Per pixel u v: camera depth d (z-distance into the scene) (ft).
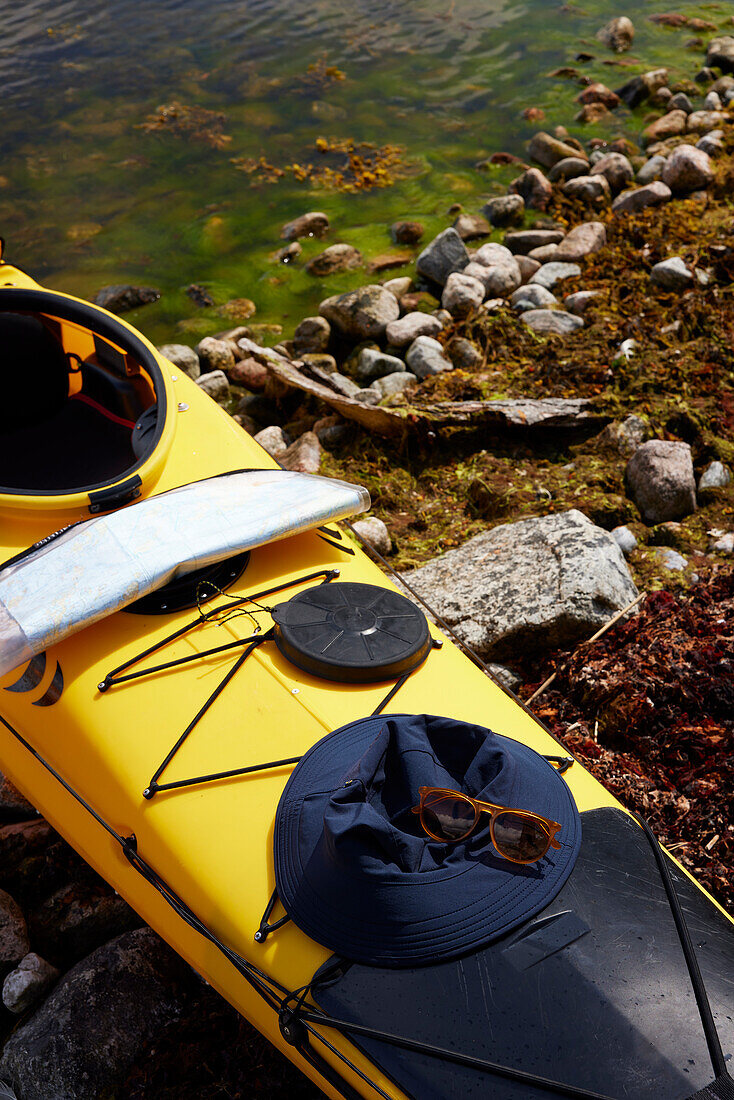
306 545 9.93
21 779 9.36
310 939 6.89
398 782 7.36
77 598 8.51
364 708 8.18
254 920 7.09
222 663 8.53
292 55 35.50
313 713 8.06
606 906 6.87
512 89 32.86
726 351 18.17
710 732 10.55
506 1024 6.22
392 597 9.14
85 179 28.04
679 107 30.78
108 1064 8.55
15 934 9.69
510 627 11.83
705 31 37.32
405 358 19.54
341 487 10.19
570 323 19.63
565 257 22.84
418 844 6.86
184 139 30.04
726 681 10.90
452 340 19.45
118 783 7.97
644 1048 6.09
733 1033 6.25
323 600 8.91
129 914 9.81
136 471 10.18
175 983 9.09
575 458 16.07
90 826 8.43
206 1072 8.42
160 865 7.64
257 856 7.34
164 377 11.60
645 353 18.08
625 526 14.42
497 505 15.07
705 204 24.81
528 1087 6.00
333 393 16.75
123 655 8.61
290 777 7.56
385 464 16.33
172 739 8.04
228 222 26.04
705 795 9.97
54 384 13.53
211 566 9.34
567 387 17.74
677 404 16.57
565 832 7.25
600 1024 6.19
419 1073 6.20
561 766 8.15
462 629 12.04
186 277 23.82
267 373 19.27
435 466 16.31
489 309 20.22
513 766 7.20
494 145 29.60
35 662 8.79
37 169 28.50
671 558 13.65
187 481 10.46
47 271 24.06
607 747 10.98
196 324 21.84
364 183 27.63
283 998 6.81
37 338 13.08
